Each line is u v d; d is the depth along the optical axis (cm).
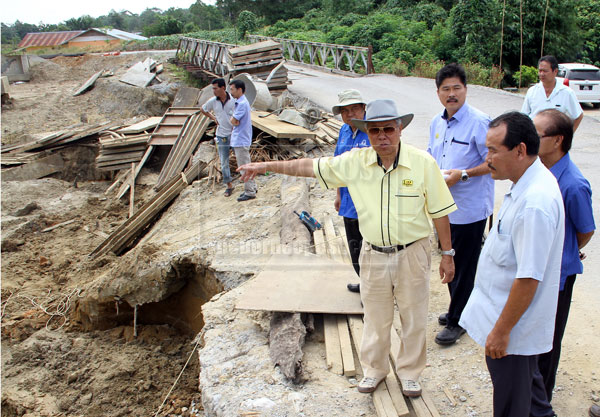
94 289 729
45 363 675
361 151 325
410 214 314
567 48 2303
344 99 401
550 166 320
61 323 771
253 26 3738
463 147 409
